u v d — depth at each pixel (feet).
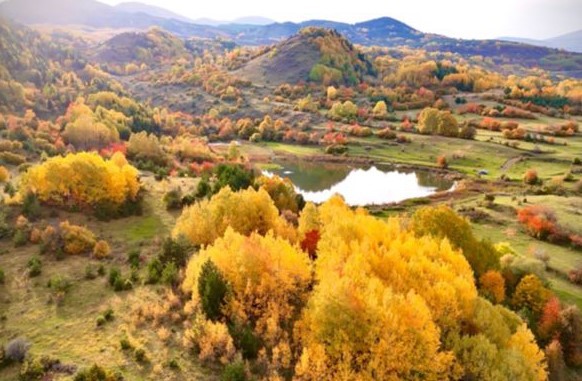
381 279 148.87
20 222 234.99
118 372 119.44
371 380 116.78
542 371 133.80
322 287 130.72
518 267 207.51
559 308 179.73
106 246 207.62
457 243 204.95
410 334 120.47
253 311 143.43
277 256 152.25
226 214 215.10
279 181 309.22
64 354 127.95
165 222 265.13
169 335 136.56
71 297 163.02
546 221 289.12
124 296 162.61
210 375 120.37
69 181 263.90
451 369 127.95
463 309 143.43
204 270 144.87
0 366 121.08
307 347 126.93
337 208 234.58
